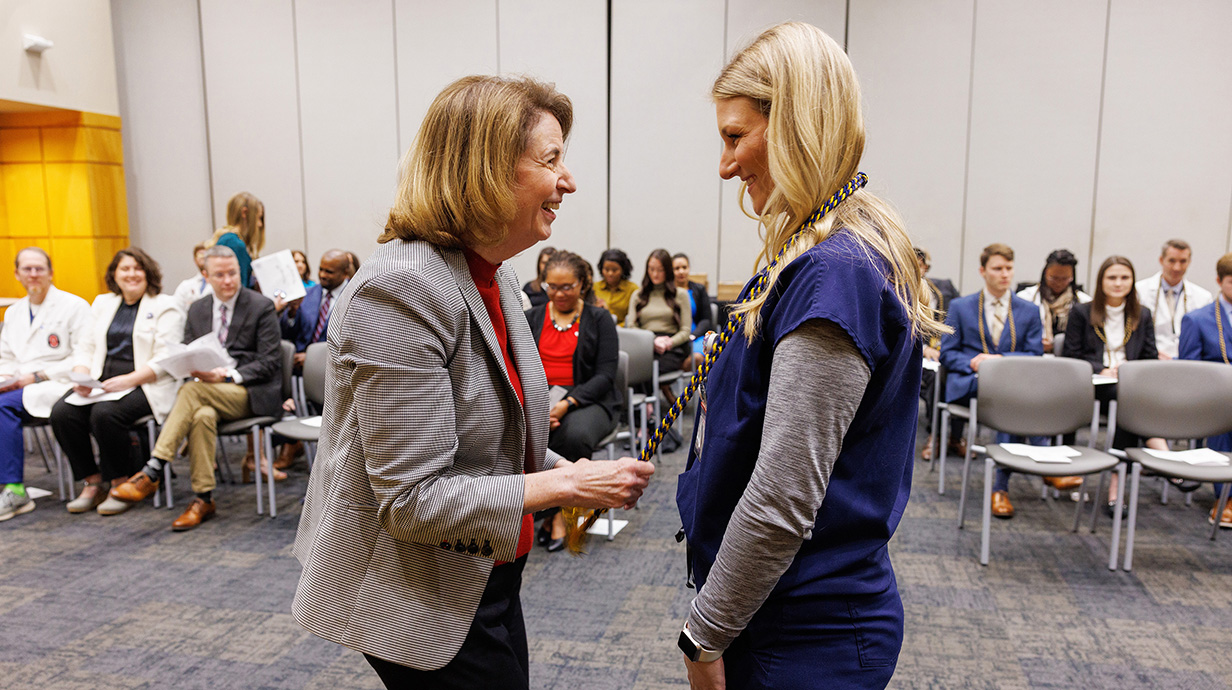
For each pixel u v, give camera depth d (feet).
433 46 23.38
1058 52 19.97
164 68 24.93
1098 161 20.07
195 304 12.66
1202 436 10.36
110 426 12.11
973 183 20.80
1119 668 7.39
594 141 22.72
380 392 3.11
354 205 24.50
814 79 2.87
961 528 11.12
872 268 2.78
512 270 4.11
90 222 23.17
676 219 22.58
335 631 3.40
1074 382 10.73
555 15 22.50
